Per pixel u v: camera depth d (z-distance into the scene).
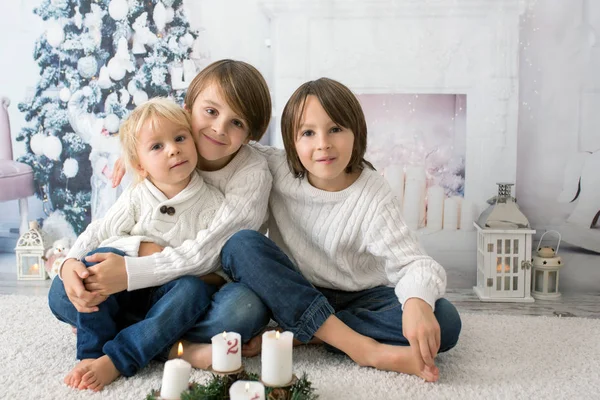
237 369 1.09
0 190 2.56
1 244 2.67
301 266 1.60
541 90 2.41
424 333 1.29
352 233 1.53
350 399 1.23
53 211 2.66
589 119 2.39
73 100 2.62
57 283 1.48
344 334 1.40
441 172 2.48
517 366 1.44
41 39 2.61
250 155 1.61
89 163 2.64
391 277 1.52
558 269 2.30
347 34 2.48
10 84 2.64
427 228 2.49
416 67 2.46
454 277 2.48
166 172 1.45
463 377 1.36
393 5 2.44
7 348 1.55
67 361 1.45
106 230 1.50
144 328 1.33
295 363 1.43
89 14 2.59
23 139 2.65
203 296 1.39
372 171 1.58
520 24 2.39
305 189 1.55
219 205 1.54
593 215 2.41
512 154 2.43
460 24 2.42
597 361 1.48
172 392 1.04
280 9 2.49
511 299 2.25
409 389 1.28
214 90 1.46
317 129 1.43
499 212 2.26
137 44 2.58
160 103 1.47
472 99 2.44
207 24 2.56
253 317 1.39
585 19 2.37
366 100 2.50
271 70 2.54
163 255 1.41
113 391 1.26
